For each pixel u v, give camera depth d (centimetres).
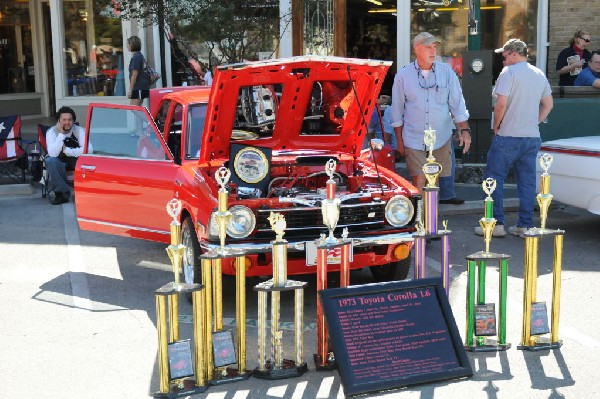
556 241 568
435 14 1432
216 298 533
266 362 549
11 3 1861
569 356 564
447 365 523
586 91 1172
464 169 1166
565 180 888
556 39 1394
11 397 513
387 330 520
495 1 1409
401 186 691
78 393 518
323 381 530
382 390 505
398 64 1453
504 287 568
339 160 752
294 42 1458
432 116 830
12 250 884
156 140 759
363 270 790
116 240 929
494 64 1421
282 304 698
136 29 1558
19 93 1859
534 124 869
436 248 873
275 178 699
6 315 669
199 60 1446
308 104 729
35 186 1248
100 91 1625
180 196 702
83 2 1606
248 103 728
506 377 529
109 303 699
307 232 642
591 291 711
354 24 1489
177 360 512
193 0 1218
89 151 825
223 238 532
